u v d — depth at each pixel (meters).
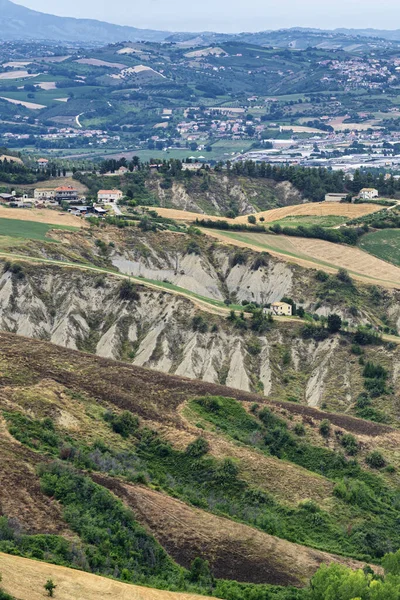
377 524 168.38
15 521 137.00
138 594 126.19
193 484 171.75
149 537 145.88
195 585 138.25
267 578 144.25
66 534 138.88
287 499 170.38
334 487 175.88
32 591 118.94
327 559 152.62
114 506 149.12
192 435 183.12
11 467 150.38
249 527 156.25
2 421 167.75
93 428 178.00
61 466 154.50
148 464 174.12
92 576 128.25
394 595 125.19
